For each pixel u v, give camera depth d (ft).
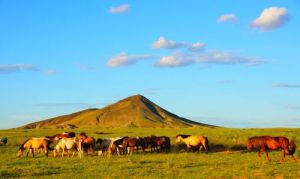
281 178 79.87
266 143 111.96
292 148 109.09
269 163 102.83
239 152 139.33
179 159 116.06
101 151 131.75
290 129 225.56
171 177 81.66
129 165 99.86
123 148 135.44
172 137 190.19
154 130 281.54
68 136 162.50
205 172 88.33
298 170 89.86
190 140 142.10
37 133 244.42
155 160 112.68
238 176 82.84
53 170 92.53
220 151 146.41
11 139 187.11
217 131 223.92
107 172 89.25
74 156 129.59
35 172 89.04
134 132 249.34
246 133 193.88
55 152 127.85
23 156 131.13
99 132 251.19
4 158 123.34
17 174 86.69
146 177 81.25
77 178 81.25
